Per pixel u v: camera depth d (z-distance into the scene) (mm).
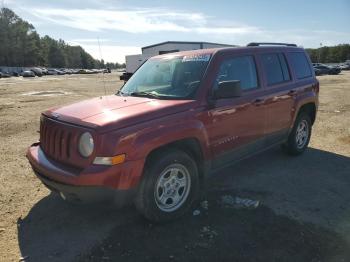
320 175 5426
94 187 3361
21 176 5508
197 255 3344
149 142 3566
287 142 6164
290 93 5680
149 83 4762
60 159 3738
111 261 3283
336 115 10867
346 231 3758
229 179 5242
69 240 3660
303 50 6477
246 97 4785
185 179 4035
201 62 4512
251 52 5113
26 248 3539
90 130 3434
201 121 4113
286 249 3424
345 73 48844
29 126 9844
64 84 33312
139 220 3996
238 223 3916
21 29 108250
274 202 4461
